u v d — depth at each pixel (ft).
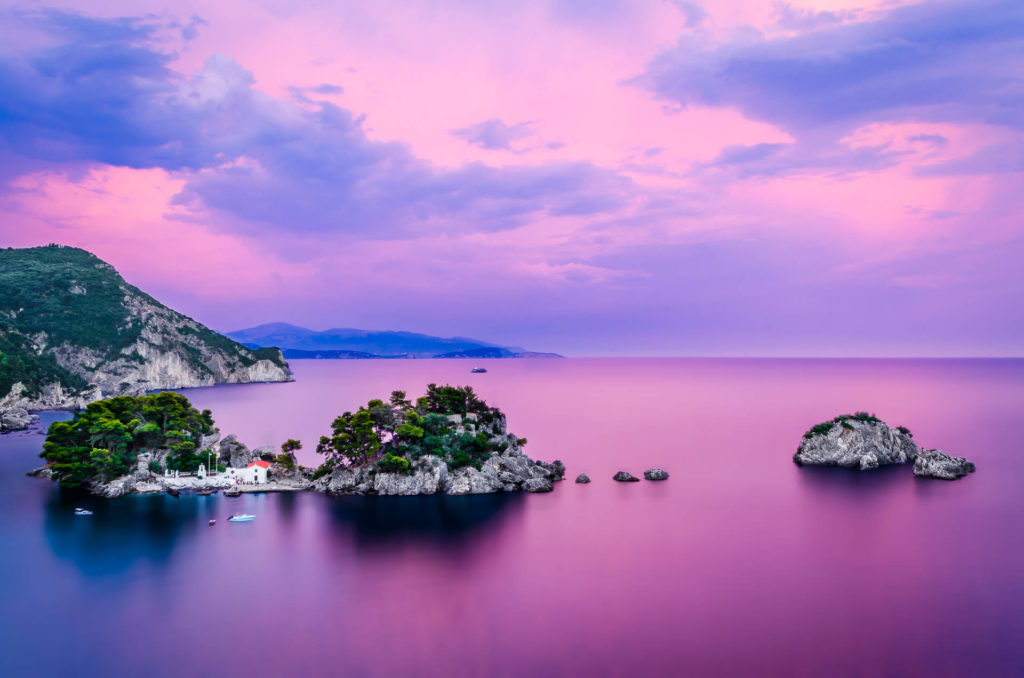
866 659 279.69
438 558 395.96
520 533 443.73
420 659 277.85
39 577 358.43
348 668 270.26
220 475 558.56
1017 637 297.53
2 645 285.23
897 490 570.46
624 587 353.51
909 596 341.21
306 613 318.86
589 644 291.79
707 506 515.91
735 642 293.84
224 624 306.55
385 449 560.20
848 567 382.22
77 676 262.06
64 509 488.85
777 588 352.49
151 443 582.35
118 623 306.35
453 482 550.77
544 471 607.37
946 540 430.20
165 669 267.59
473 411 613.93
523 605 330.13
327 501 518.78
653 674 267.80
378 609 324.39
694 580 362.53
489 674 266.98
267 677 262.67
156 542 417.28
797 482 603.67
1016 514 490.49
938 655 282.77
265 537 428.97
